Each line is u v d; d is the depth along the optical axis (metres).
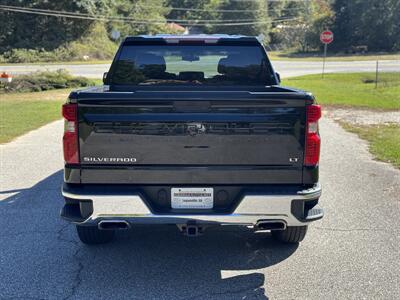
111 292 3.87
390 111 15.88
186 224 3.80
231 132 3.76
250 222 3.82
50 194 6.64
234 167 3.80
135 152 3.77
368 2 69.50
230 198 3.85
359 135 11.43
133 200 3.75
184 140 3.76
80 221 3.82
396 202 6.26
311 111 3.76
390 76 29.12
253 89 5.48
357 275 4.18
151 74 5.51
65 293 3.85
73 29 65.56
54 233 5.18
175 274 4.21
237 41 5.38
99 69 41.06
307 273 4.23
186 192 3.82
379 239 5.00
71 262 4.45
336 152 9.49
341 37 73.25
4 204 6.19
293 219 3.85
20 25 62.59
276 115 3.75
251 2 97.19
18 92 24.27
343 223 5.49
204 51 5.45
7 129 12.34
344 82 27.39
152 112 3.72
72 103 3.73
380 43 70.50
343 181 7.31
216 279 4.12
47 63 53.00
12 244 4.86
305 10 100.88
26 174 7.76
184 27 105.75
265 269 4.32
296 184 3.85
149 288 3.94
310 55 65.12
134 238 5.07
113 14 74.31
